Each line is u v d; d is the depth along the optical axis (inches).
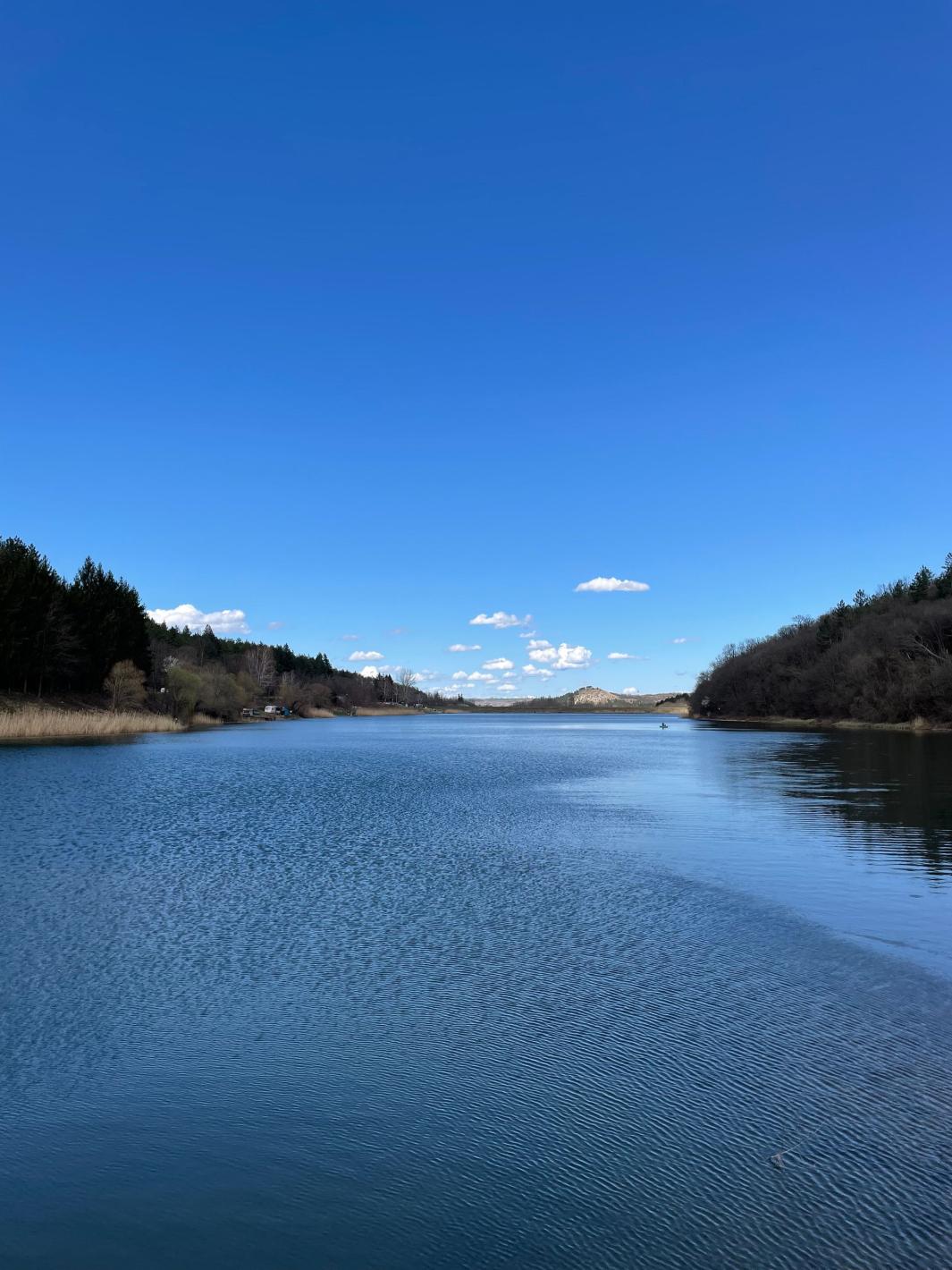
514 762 2292.1
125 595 4562.0
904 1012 404.8
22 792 1374.3
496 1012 408.8
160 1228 245.0
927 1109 306.3
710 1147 281.9
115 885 687.1
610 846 885.8
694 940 529.7
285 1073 343.3
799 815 1109.7
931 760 1994.3
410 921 578.9
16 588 3430.1
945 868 748.0
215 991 439.8
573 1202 253.4
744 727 5236.2
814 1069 340.2
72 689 3907.5
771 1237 236.2
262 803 1270.9
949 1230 238.1
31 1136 296.0
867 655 4188.0
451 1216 248.1
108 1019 402.9
